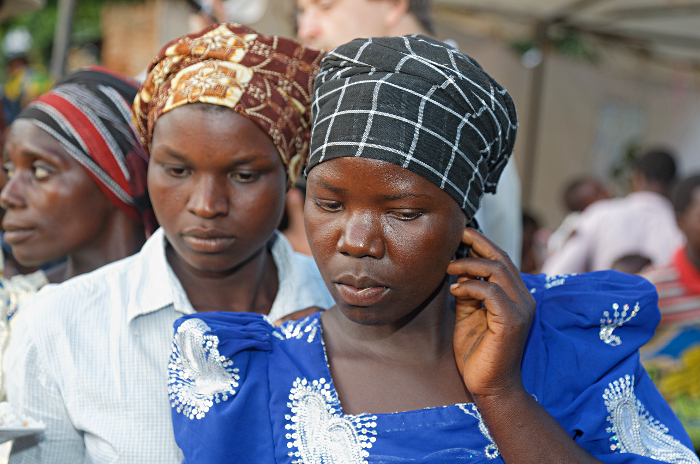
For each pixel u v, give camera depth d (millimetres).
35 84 5938
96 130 1529
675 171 4633
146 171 1622
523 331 970
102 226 1599
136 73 5516
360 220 896
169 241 1443
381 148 875
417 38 967
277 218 1353
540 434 953
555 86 7781
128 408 1288
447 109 905
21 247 1537
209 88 1233
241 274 1463
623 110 8336
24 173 1521
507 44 6777
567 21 6598
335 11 2150
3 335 1409
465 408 1010
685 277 2559
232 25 1360
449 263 1017
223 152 1233
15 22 7656
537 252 5691
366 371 1043
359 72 926
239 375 1032
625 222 4395
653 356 2545
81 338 1316
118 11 5543
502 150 1020
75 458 1316
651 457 1026
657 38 7020
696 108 8656
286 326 1128
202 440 980
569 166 8148
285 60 1335
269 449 993
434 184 897
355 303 925
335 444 971
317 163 928
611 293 1117
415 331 1055
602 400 1048
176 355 1054
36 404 1266
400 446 969
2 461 1216
